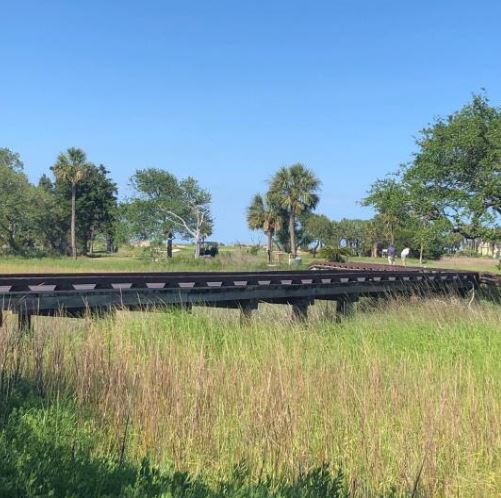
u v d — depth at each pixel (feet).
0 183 239.30
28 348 24.13
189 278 44.45
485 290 83.97
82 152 248.93
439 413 19.48
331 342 35.12
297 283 53.67
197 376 20.71
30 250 258.37
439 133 72.28
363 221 265.75
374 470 17.20
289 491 15.14
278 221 209.05
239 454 17.66
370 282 63.46
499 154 68.59
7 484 13.23
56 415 18.53
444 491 17.06
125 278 40.14
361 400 20.35
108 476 14.78
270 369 22.21
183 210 209.56
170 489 13.62
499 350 34.04
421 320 45.88
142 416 19.17
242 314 44.50
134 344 27.40
